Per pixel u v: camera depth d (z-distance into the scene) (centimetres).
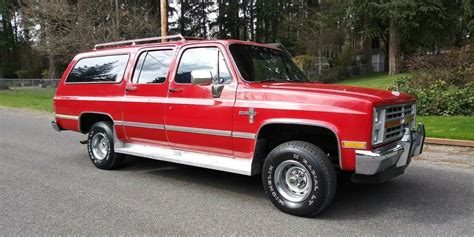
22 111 1795
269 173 483
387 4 2495
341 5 3009
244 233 423
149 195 553
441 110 1123
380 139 441
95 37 1995
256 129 488
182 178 641
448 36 2725
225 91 519
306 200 456
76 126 731
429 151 808
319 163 443
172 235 419
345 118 431
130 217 470
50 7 1991
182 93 565
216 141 530
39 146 926
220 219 463
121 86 651
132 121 634
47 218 468
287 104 466
